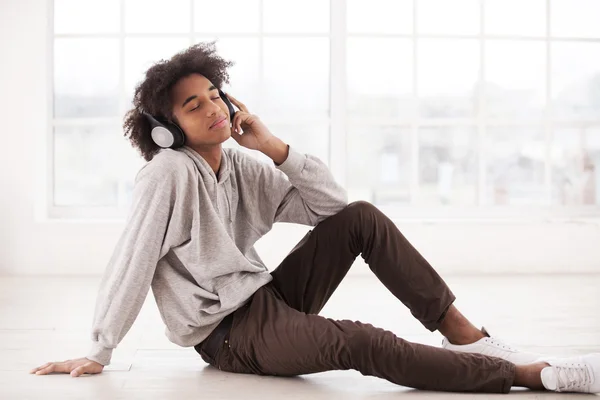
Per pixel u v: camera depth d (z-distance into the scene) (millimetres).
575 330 2994
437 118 5191
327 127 5113
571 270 5020
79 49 5027
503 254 4988
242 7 5059
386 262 2117
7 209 4852
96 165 5062
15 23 4867
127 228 2064
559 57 5258
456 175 5219
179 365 2324
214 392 1992
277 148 2166
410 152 5180
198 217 2045
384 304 3643
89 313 3393
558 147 5270
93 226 4867
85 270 4875
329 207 2191
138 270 2025
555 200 5285
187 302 2074
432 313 2090
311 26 5094
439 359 1930
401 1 5145
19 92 4859
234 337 2100
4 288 4234
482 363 1937
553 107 5277
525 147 5246
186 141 2107
